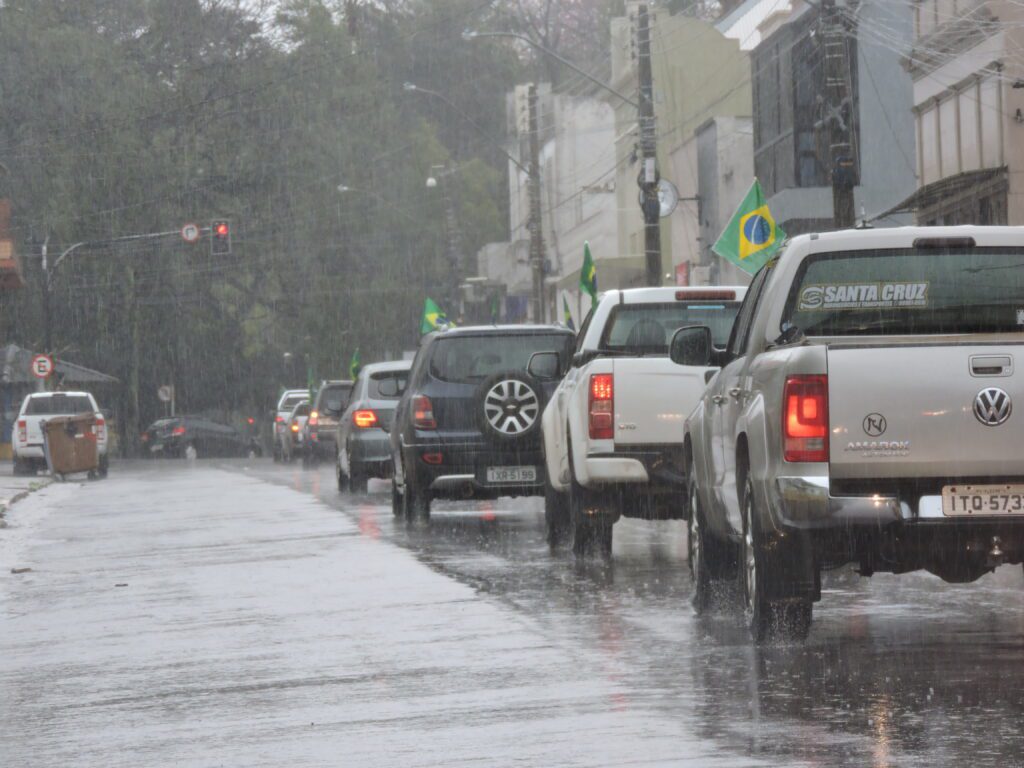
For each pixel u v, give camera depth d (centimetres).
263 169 16138
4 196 14638
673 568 3097
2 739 1731
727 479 2253
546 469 3569
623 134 13925
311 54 16662
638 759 1482
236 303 17112
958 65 7950
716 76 13162
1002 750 1470
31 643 2481
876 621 2300
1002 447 1888
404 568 3228
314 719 1745
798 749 1496
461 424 4178
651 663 2005
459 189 18375
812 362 1905
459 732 1639
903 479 1898
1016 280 2084
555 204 16350
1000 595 2555
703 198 11775
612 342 3150
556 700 1786
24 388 14600
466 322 18738
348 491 6266
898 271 2091
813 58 9556
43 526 5044
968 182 7406
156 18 16600
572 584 2864
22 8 15800
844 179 5678
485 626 2377
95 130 14988
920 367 1892
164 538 4300
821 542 1909
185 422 16250
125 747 1652
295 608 2695
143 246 15325
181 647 2334
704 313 3162
